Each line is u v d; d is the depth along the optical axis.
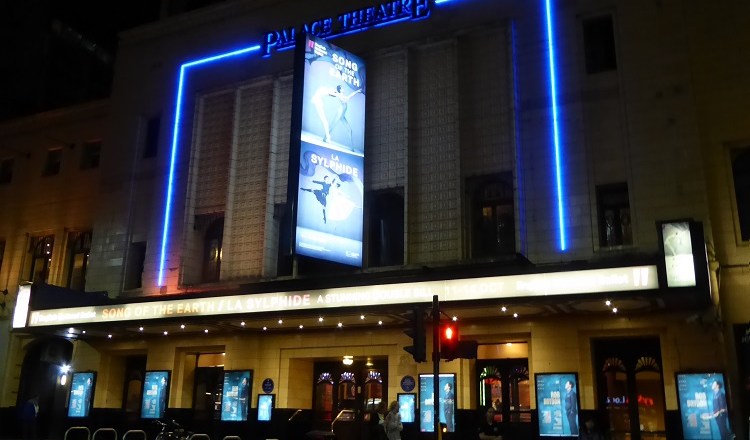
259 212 22.00
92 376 23.41
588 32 19.30
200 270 23.08
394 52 21.09
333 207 19.16
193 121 24.19
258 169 22.45
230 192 22.53
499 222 19.14
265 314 18.19
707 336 15.76
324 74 19.81
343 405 20.44
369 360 20.41
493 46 20.05
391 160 20.45
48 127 29.03
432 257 19.28
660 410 16.53
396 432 15.29
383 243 20.50
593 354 17.30
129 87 26.45
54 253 26.69
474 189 19.55
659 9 18.30
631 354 17.20
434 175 19.88
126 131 25.94
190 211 23.20
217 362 22.50
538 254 17.95
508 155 19.09
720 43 17.80
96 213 25.53
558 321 17.38
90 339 24.00
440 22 20.70
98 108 27.86
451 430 17.64
